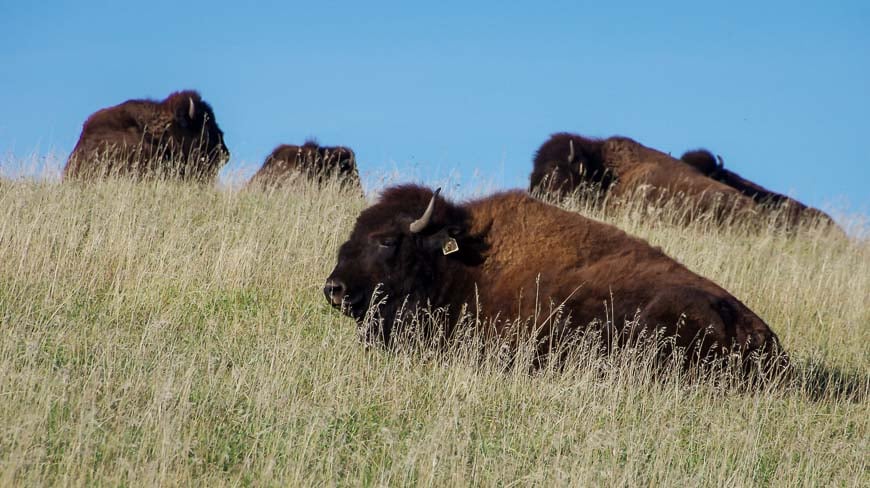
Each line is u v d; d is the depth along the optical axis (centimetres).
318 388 2080
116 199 3366
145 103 4947
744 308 2448
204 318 2586
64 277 2700
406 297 2570
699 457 1986
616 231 2630
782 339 2916
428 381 2236
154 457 1691
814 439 2095
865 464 2073
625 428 2034
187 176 4200
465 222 2612
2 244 2775
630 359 2320
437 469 1734
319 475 1733
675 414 2131
